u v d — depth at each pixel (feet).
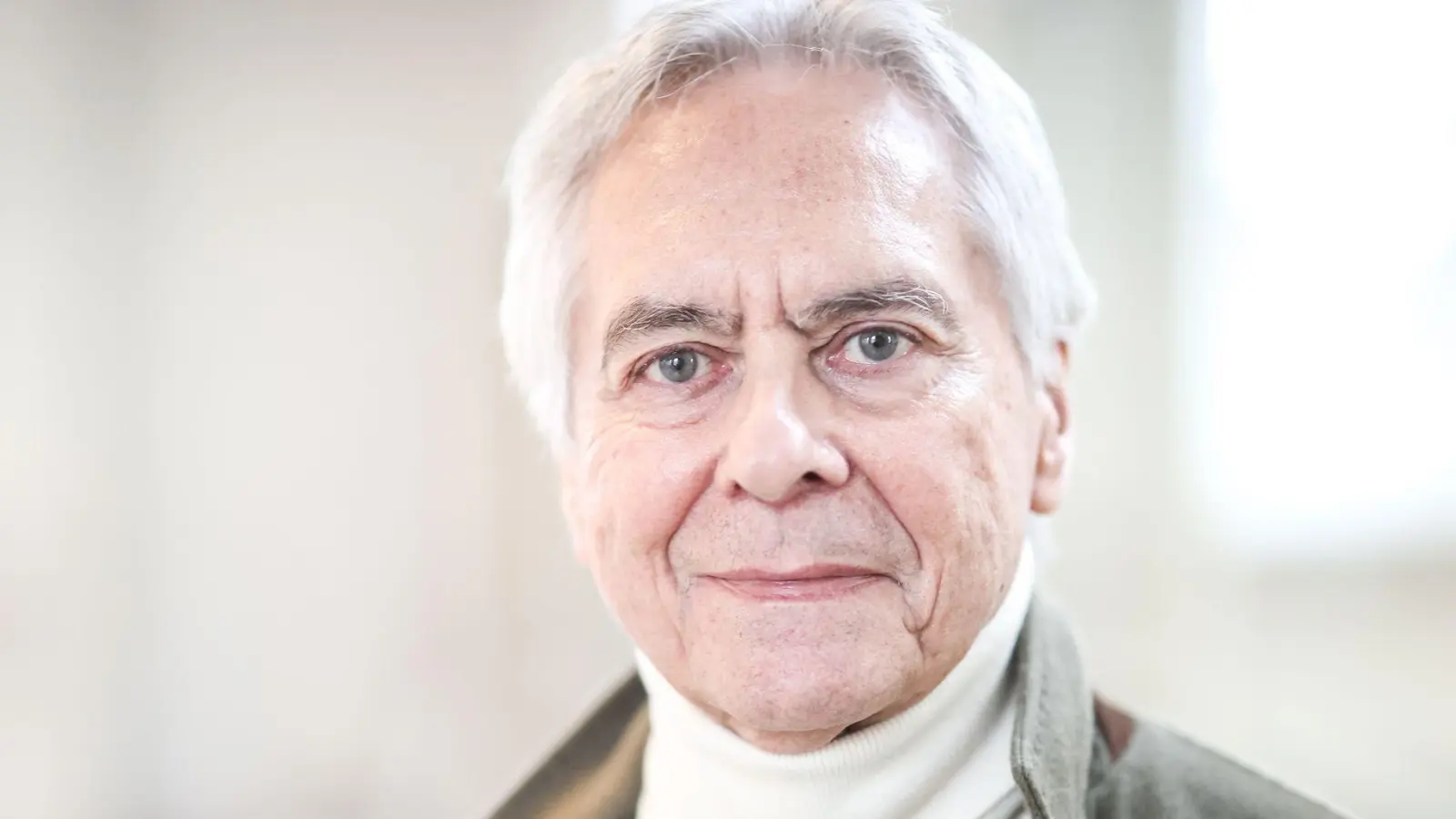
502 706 5.99
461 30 5.98
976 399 2.56
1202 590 5.90
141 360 5.80
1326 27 5.79
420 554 6.00
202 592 5.85
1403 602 5.71
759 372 2.48
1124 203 5.90
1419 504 5.67
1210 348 5.90
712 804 2.85
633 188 2.64
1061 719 2.78
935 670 2.60
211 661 5.86
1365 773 5.64
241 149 5.88
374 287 5.97
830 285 2.43
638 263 2.56
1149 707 5.87
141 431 5.80
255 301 5.89
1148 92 5.88
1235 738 5.81
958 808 2.73
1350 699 5.74
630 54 2.77
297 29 5.90
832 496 2.47
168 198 5.82
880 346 2.55
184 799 5.82
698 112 2.63
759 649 2.47
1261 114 5.88
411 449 5.99
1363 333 5.77
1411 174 5.69
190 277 5.84
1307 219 5.84
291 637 5.92
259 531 5.90
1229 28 5.87
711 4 2.73
